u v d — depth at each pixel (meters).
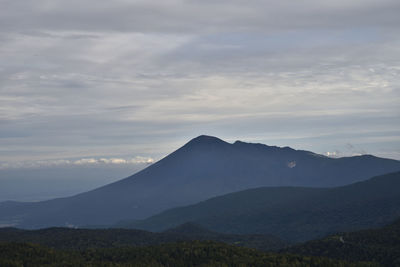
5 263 145.25
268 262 159.75
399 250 169.25
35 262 150.12
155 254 169.12
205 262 160.25
